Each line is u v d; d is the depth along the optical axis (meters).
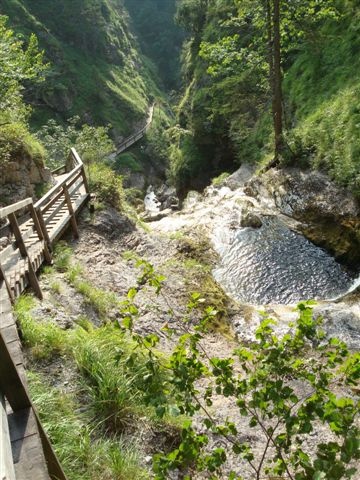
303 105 17.20
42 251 8.84
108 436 4.67
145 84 85.06
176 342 7.68
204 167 33.62
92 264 10.02
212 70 17.86
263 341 2.63
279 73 15.51
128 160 57.22
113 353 5.47
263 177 15.28
